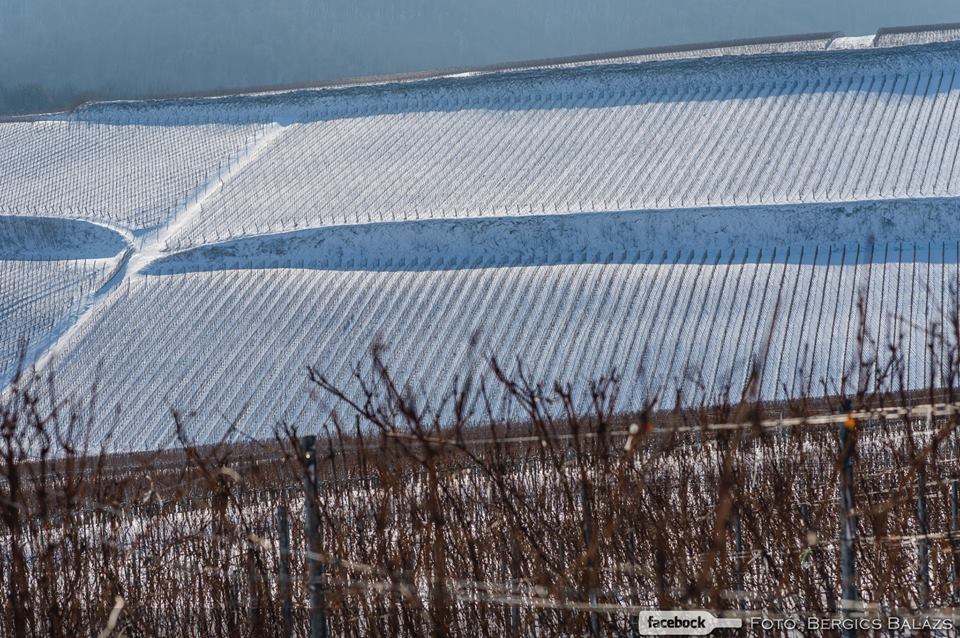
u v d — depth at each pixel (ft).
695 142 520.83
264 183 561.02
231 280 433.48
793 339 334.24
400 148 576.20
